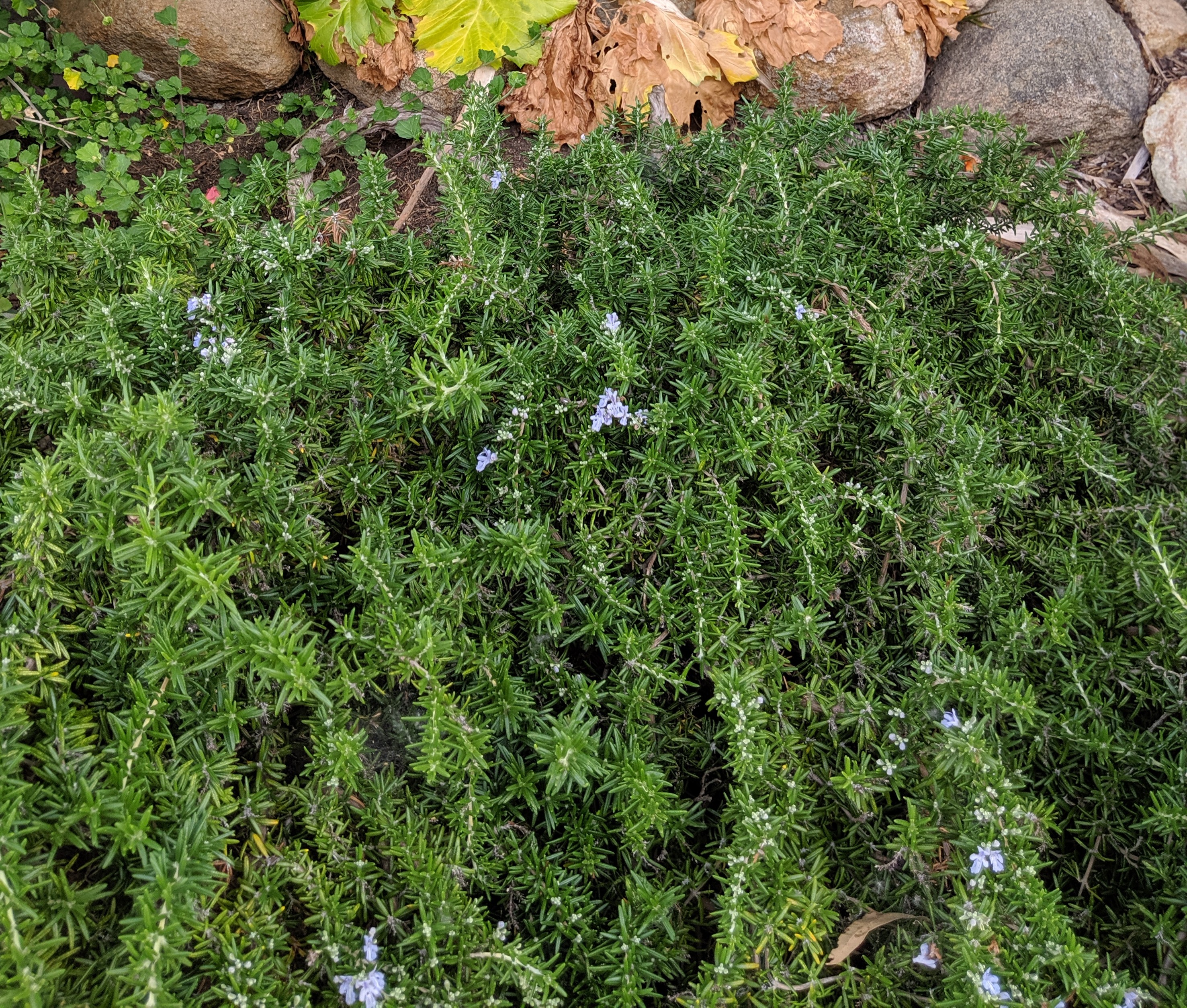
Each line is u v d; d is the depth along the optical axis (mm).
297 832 439
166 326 503
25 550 406
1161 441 557
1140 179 813
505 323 580
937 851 430
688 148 654
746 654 483
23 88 756
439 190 746
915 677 475
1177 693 466
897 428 538
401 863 418
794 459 509
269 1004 363
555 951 427
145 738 390
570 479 525
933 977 415
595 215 615
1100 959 434
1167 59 848
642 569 522
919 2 802
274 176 670
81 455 406
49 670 396
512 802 455
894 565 532
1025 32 812
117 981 347
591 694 451
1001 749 449
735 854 412
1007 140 667
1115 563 521
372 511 508
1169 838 429
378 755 463
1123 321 575
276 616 417
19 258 544
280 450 467
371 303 578
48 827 360
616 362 507
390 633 429
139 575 404
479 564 475
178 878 353
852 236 634
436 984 384
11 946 325
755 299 558
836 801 455
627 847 435
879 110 818
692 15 813
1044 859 462
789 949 419
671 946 418
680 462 524
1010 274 579
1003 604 512
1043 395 580
